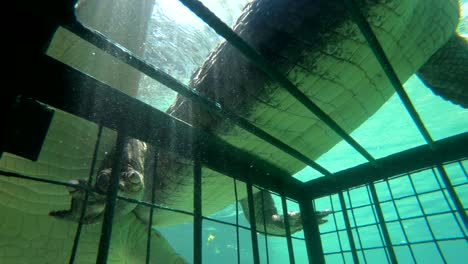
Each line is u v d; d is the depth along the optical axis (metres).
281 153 3.28
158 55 8.40
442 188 2.50
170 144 1.90
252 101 2.63
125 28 4.14
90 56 3.63
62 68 1.22
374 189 2.84
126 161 2.81
